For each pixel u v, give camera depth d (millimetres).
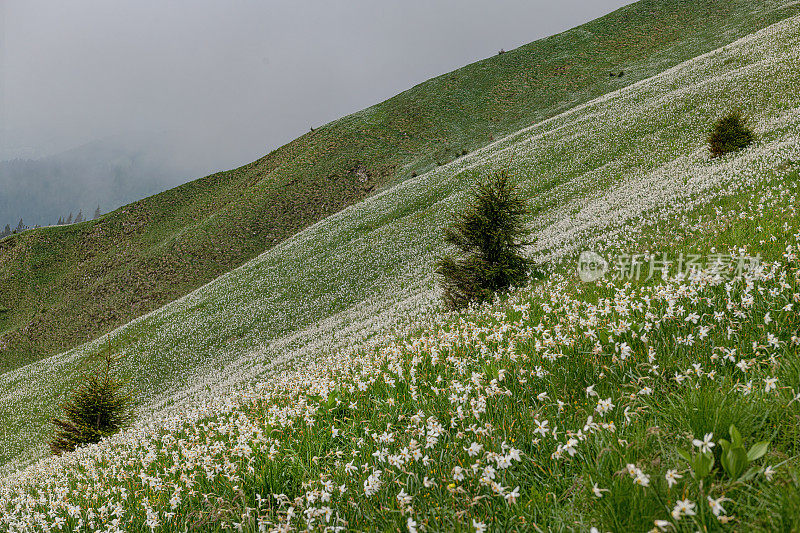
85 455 11836
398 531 3367
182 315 53938
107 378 22500
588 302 7797
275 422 6230
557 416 4164
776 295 4828
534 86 115125
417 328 16219
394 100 132750
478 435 4207
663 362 4500
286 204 103312
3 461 36344
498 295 17156
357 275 46531
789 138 23766
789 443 2986
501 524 3184
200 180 129375
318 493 3754
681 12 121500
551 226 32812
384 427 5277
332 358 15062
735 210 13844
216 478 5297
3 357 80000
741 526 2469
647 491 2742
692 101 49344
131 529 4914
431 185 65812
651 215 20938
